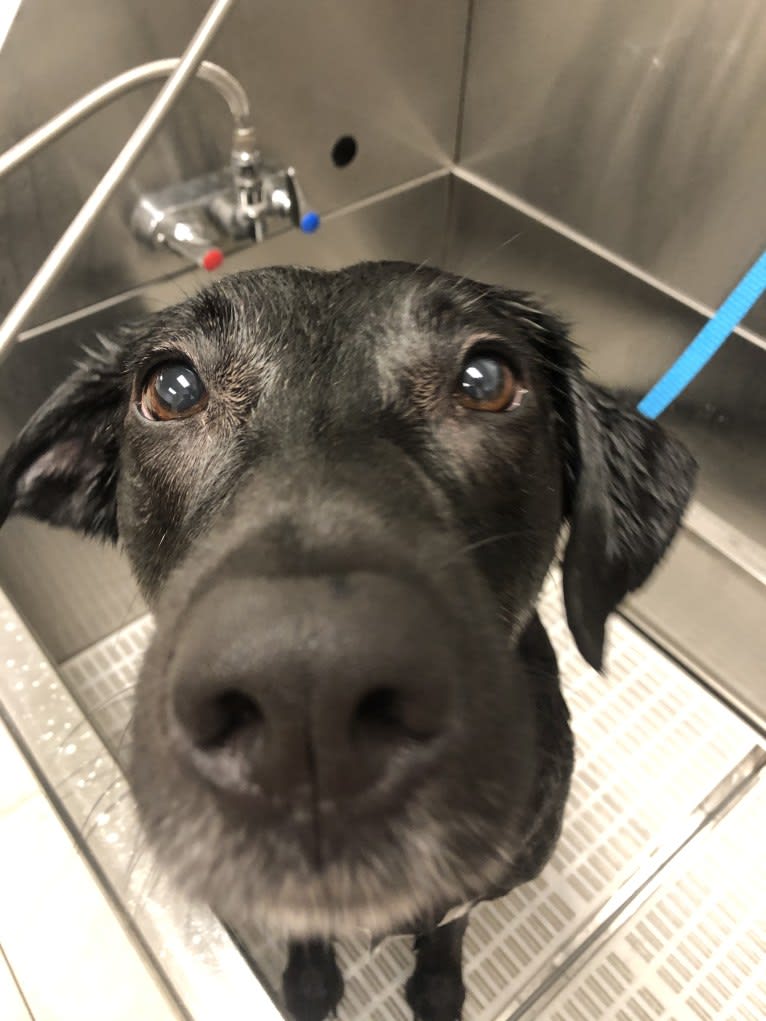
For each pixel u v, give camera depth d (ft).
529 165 1.40
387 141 1.37
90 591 1.36
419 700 0.38
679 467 0.93
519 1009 1.10
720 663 1.40
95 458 0.92
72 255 0.79
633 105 1.21
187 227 1.12
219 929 0.72
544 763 0.87
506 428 0.68
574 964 1.14
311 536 0.45
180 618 0.46
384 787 0.39
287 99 1.20
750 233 1.15
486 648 0.45
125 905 0.73
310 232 1.23
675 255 1.25
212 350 0.69
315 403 0.63
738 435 1.28
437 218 1.56
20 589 1.26
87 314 1.15
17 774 0.82
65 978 0.70
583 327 1.44
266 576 0.41
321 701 0.36
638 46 1.17
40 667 0.90
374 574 0.41
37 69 0.95
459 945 1.05
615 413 0.88
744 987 1.13
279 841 0.40
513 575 0.70
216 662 0.37
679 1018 1.10
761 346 1.19
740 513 1.32
